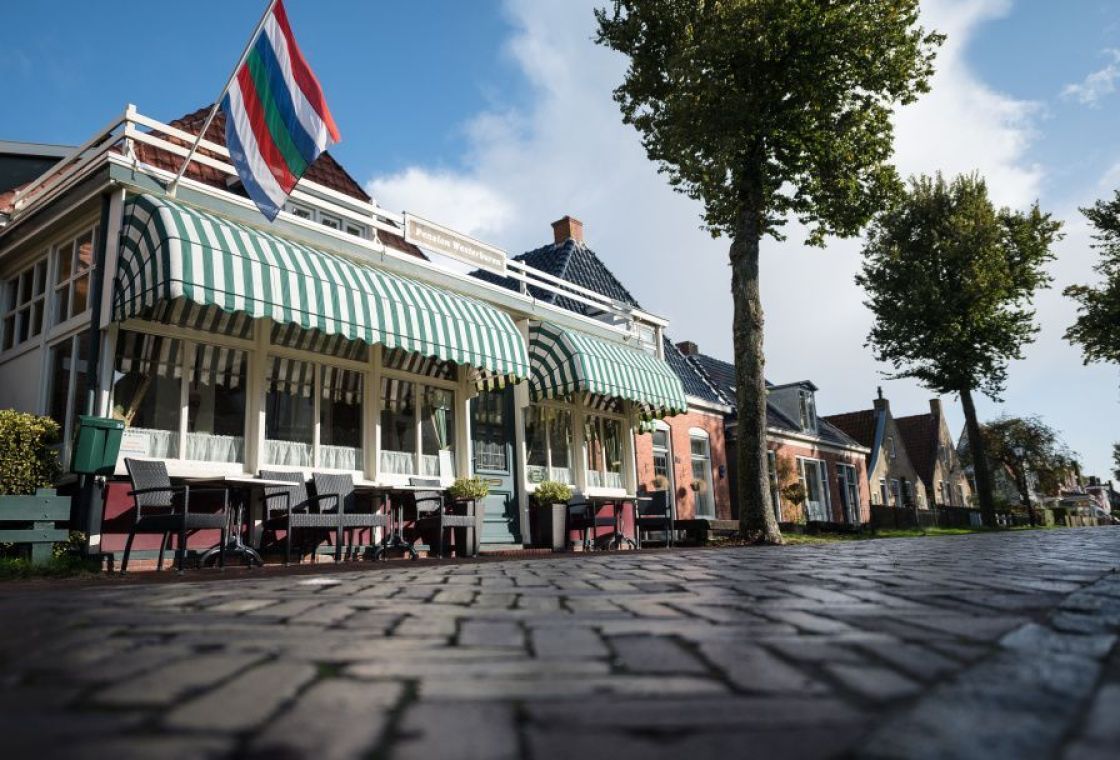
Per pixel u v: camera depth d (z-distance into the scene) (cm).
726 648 219
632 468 1653
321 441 1052
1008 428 4703
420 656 210
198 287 793
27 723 141
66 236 953
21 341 1012
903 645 220
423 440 1195
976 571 498
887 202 1664
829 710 148
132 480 757
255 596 385
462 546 1113
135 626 271
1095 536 1323
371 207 1166
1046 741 125
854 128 1570
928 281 3180
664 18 1537
